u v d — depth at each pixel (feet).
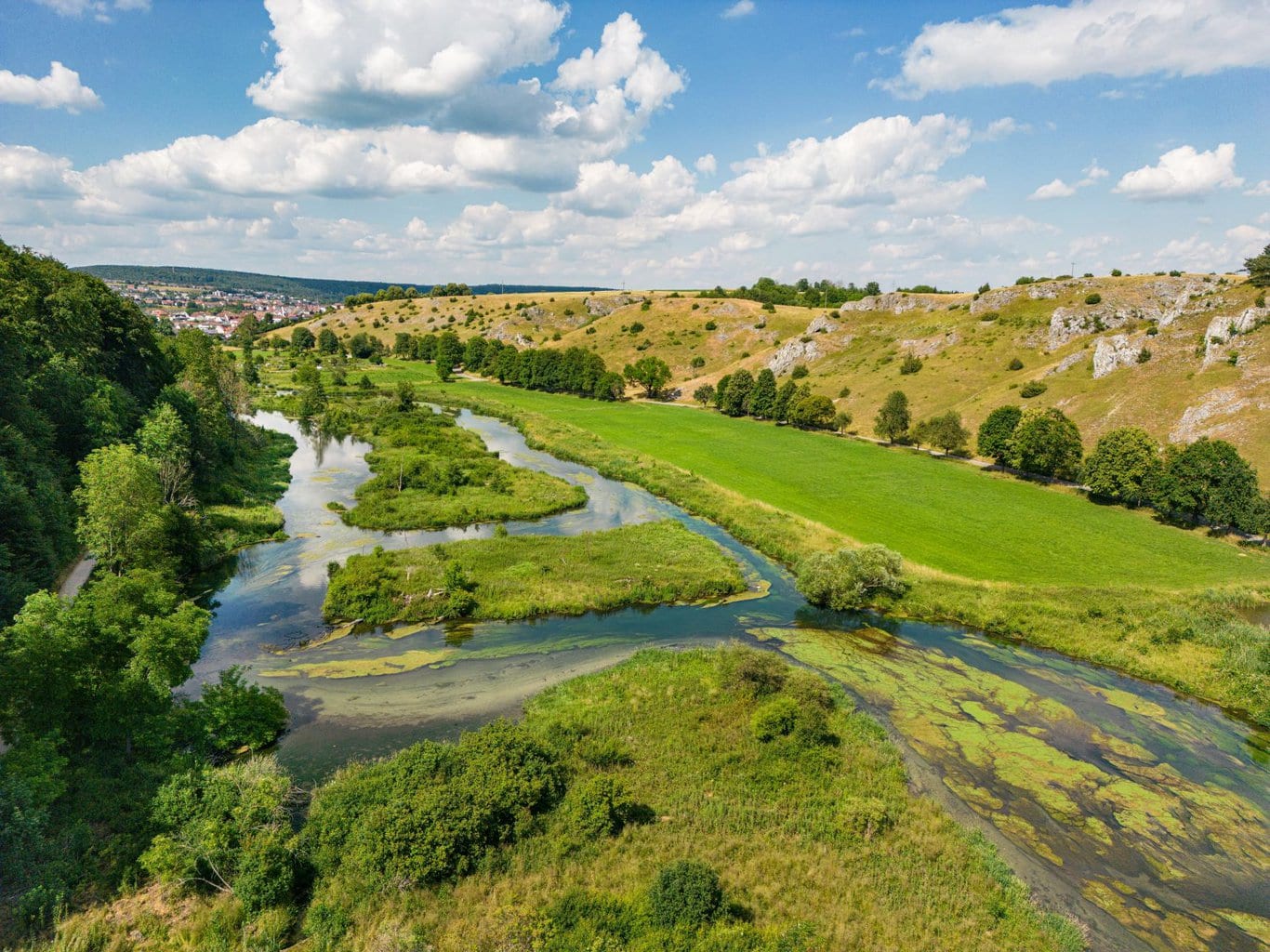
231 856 63.41
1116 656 121.90
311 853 66.44
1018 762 92.12
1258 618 139.44
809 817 76.89
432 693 102.47
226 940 56.59
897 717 101.91
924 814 79.00
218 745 83.71
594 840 71.00
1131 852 76.69
